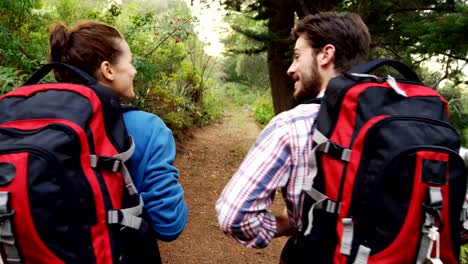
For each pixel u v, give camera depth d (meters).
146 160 1.22
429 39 3.30
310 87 1.25
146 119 1.26
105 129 1.10
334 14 1.23
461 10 2.97
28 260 0.95
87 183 0.98
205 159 7.64
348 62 1.20
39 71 1.19
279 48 5.96
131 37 7.29
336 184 1.01
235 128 12.67
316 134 1.06
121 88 1.30
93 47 1.22
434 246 0.99
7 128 0.99
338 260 1.01
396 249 0.95
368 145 0.98
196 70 13.21
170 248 3.63
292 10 6.31
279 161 1.10
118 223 1.05
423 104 1.04
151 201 1.22
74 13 7.15
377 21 4.48
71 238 0.96
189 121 9.99
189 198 5.20
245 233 1.12
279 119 1.15
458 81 4.09
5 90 2.92
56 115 1.01
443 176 0.94
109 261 1.02
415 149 0.93
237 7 6.95
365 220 0.97
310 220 1.03
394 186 0.95
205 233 4.07
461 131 2.71
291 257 1.18
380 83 1.07
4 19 4.35
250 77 24.48
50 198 0.92
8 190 0.90
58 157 0.94
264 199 1.12
